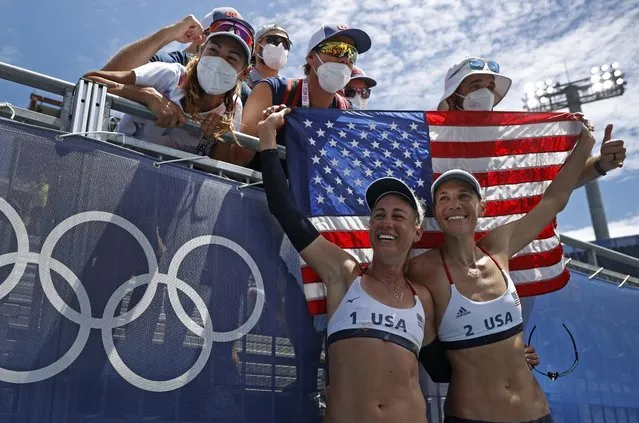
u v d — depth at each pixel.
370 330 3.24
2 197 2.73
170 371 3.03
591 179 4.66
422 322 3.44
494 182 4.57
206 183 3.52
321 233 4.00
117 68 4.02
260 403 3.32
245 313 3.43
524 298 4.83
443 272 3.71
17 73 3.09
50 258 2.80
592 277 5.61
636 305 5.79
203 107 3.92
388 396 3.12
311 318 3.74
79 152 3.04
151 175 3.28
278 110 4.12
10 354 2.59
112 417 2.79
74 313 2.80
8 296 2.64
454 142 4.59
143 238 3.14
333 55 4.56
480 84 4.92
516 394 3.47
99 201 3.04
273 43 5.55
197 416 3.06
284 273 3.71
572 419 4.79
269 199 3.65
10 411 2.53
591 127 4.74
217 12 4.18
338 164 4.22
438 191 3.86
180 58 4.86
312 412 3.53
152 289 3.09
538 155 4.71
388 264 3.48
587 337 5.20
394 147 4.41
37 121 3.18
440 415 4.11
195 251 3.33
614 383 5.21
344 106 5.12
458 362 3.54
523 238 4.14
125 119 3.93
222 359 3.25
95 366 2.80
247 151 4.19
